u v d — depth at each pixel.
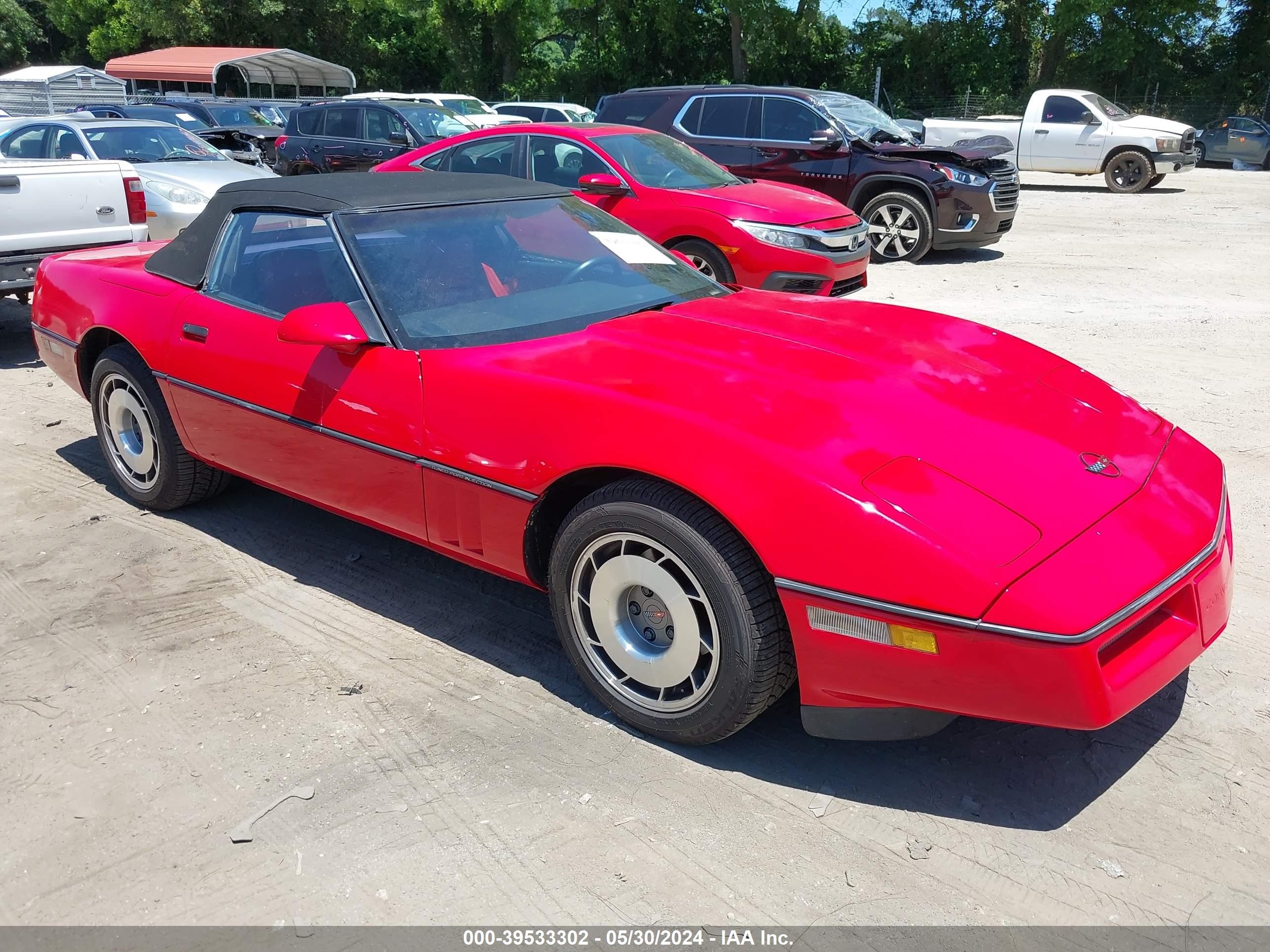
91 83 28.02
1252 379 6.11
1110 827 2.40
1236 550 3.82
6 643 3.34
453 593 3.66
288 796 2.55
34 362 7.10
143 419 4.21
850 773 2.62
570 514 2.74
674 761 2.68
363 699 2.98
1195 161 18.23
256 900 2.21
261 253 3.69
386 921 2.14
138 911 2.19
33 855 2.37
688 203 7.70
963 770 2.62
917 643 2.24
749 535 2.36
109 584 3.74
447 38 40.59
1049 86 34.03
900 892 2.21
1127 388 5.93
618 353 2.96
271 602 3.59
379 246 3.40
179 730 2.84
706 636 2.57
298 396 3.39
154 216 9.29
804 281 7.55
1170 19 33.03
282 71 33.50
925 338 3.22
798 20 34.31
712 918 2.14
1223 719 2.80
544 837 2.39
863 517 2.28
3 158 10.80
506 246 3.60
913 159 10.48
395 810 2.49
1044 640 2.13
